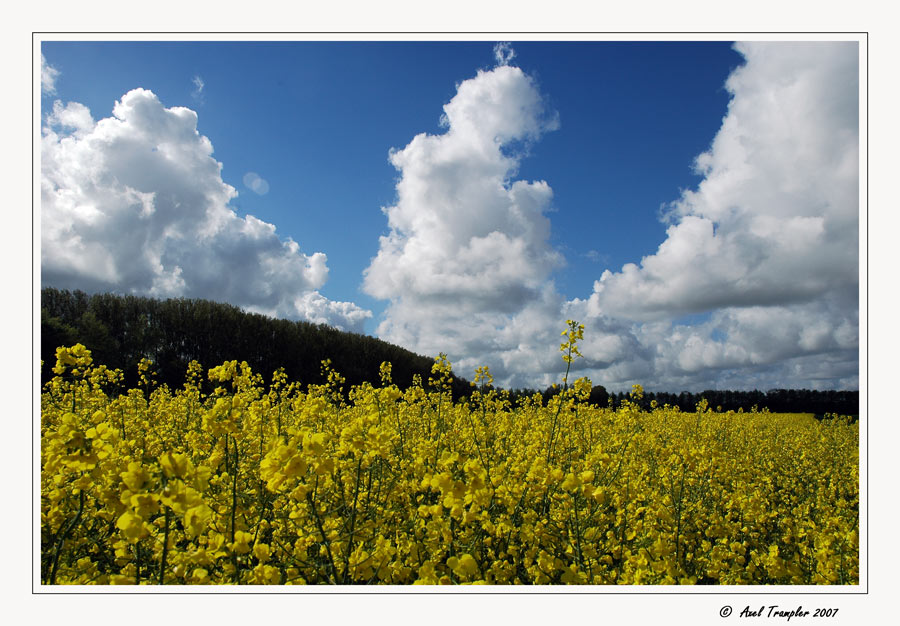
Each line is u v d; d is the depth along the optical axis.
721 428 11.23
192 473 2.45
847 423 16.64
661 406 14.74
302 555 3.43
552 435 6.57
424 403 9.26
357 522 3.86
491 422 9.36
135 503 2.32
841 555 4.19
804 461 10.05
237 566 3.22
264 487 4.57
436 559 3.62
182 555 3.03
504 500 3.83
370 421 3.88
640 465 6.71
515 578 3.65
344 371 32.28
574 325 6.58
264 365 29.67
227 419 3.67
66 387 7.77
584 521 4.29
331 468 3.15
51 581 2.97
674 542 4.59
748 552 5.31
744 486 6.84
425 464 5.12
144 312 25.16
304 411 7.02
